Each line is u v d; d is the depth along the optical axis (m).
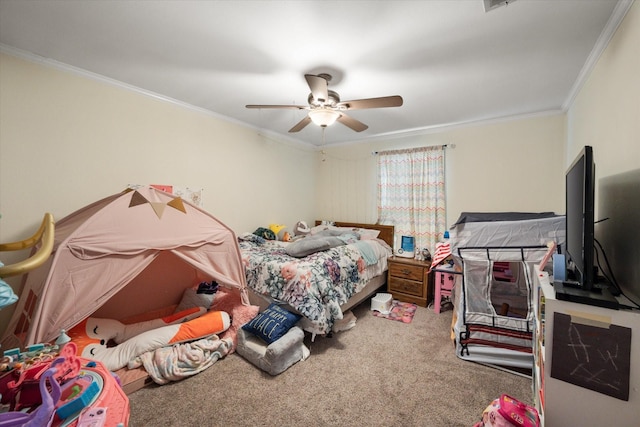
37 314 1.46
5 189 1.86
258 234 3.65
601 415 0.95
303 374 1.92
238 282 2.37
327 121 2.17
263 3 1.37
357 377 1.89
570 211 1.36
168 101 2.72
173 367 1.83
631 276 1.21
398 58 1.88
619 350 0.92
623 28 1.36
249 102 2.81
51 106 2.03
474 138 3.34
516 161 3.08
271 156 3.96
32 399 0.82
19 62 1.88
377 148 4.15
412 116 3.12
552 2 1.34
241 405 1.63
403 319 2.86
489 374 1.92
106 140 2.33
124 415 0.82
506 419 1.19
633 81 1.25
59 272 1.54
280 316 2.15
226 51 1.83
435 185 3.58
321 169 4.77
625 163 1.31
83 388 0.83
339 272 2.60
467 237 2.12
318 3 1.36
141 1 1.38
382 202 4.06
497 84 2.27
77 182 2.18
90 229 1.65
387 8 1.39
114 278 1.72
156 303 2.63
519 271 2.24
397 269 3.46
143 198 1.93
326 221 4.62
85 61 2.01
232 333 2.25
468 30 1.56
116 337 2.09
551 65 1.95
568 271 1.31
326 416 1.55
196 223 2.15
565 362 0.99
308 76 1.67
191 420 1.52
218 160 3.25
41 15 1.49
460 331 2.13
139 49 1.83
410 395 1.72
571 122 2.54
